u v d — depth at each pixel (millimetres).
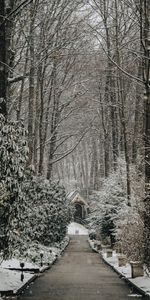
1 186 12688
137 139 34156
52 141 41500
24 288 15258
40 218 27828
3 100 14766
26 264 21828
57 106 41188
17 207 13367
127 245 24578
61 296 13867
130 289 15766
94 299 13305
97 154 76438
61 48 32625
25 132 13922
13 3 19969
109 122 51031
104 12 31609
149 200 18484
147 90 21203
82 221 85188
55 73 39562
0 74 16406
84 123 50969
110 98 45312
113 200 38750
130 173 27719
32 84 31422
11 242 14203
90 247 49250
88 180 100312
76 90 44906
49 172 41812
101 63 42562
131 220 25438
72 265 27219
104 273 22062
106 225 38969
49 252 29859
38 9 28812
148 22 21078
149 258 18344
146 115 21156
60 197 39062
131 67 35781
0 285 14125
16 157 13109
